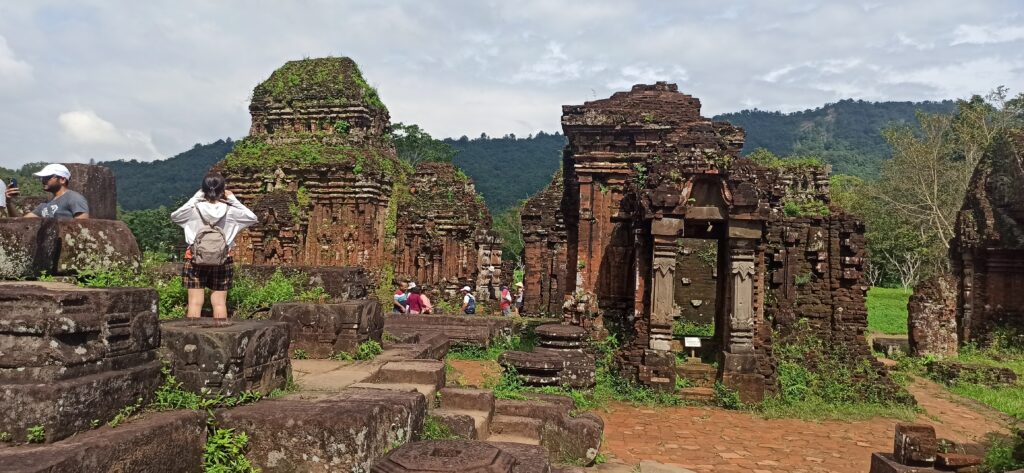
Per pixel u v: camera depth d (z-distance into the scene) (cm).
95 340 444
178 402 496
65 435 398
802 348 1420
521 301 2773
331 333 897
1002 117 3616
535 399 875
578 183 1591
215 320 609
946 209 3734
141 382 477
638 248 1360
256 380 567
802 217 1506
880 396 1309
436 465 427
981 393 1508
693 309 2067
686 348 1419
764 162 2864
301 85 2647
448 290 2781
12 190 831
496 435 764
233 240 784
